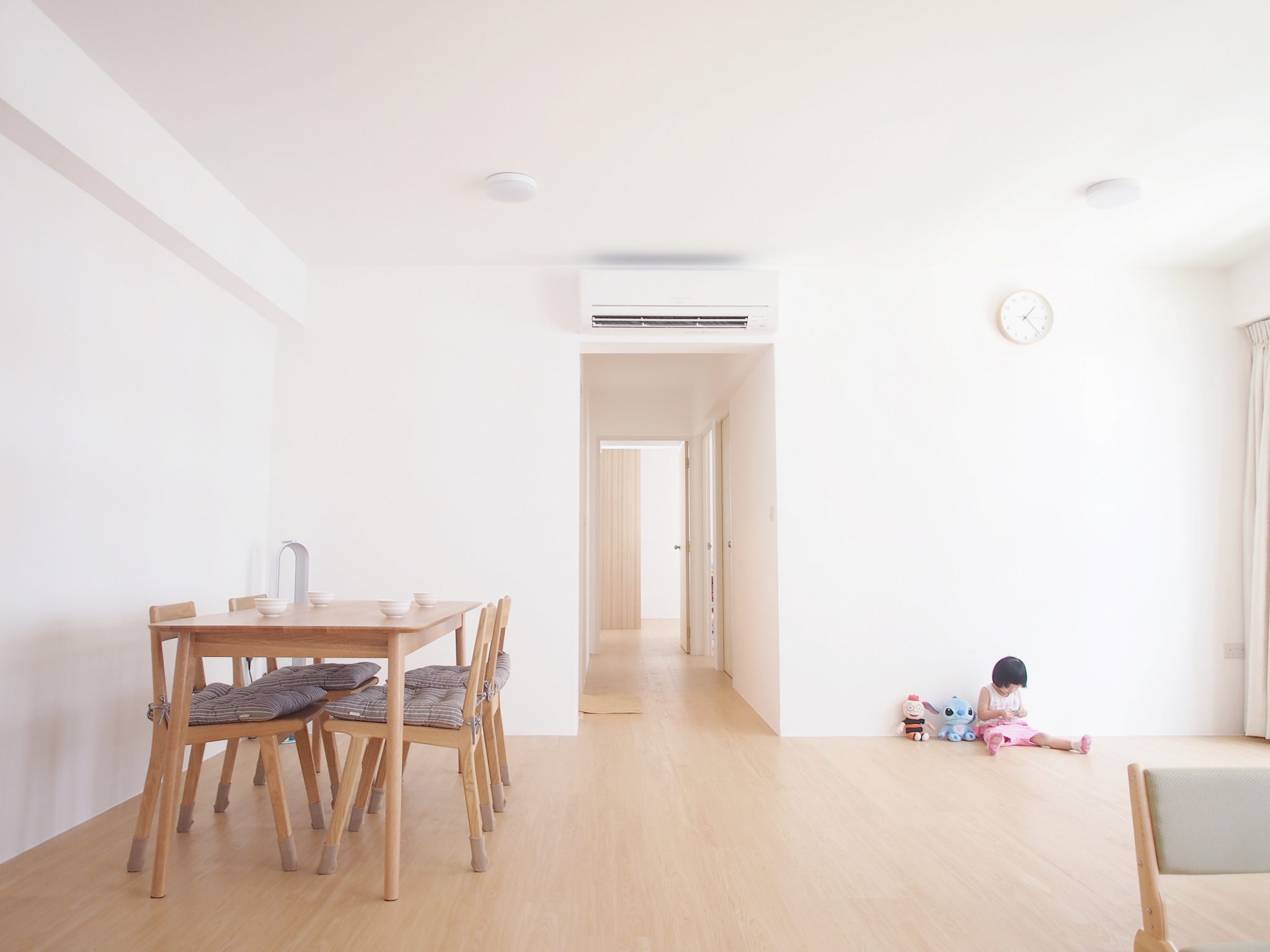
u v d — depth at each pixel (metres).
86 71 2.47
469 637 4.15
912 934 1.99
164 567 3.25
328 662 3.70
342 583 4.16
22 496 2.48
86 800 2.77
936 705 4.14
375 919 2.06
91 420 2.80
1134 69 2.53
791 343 4.30
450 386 4.26
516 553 4.18
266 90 2.65
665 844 2.60
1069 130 2.91
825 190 3.42
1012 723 3.97
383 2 2.19
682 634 8.30
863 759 3.66
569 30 2.32
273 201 3.51
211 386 3.62
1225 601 4.23
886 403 4.27
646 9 2.22
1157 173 3.25
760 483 4.64
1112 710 4.16
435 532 4.19
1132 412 4.30
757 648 4.69
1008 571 4.21
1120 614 4.21
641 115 2.81
